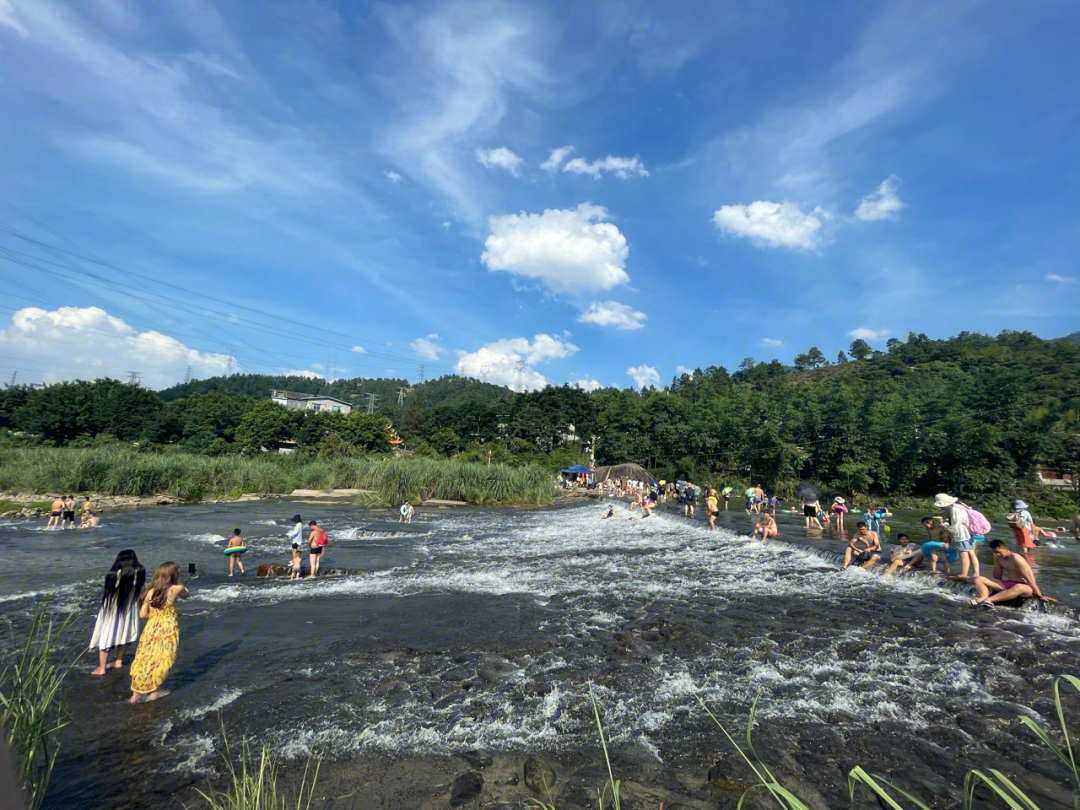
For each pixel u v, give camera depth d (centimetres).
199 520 2647
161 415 8319
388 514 3086
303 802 500
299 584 1410
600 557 1759
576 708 681
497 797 500
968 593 1080
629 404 7244
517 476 3956
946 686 699
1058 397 2997
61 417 7606
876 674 746
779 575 1385
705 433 5822
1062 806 448
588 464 7425
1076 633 865
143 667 719
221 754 588
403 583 1416
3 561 1636
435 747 596
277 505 3419
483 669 814
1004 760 525
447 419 9694
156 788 524
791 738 584
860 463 4016
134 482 3406
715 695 703
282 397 13838
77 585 1344
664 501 3731
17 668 563
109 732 636
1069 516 2719
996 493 3059
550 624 1041
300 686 763
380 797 505
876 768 521
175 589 749
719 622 1005
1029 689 679
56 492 3228
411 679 784
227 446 7706
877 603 1084
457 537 2280
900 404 3881
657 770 536
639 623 1020
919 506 3438
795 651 843
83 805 495
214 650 913
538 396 9838
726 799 482
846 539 1800
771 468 4862
